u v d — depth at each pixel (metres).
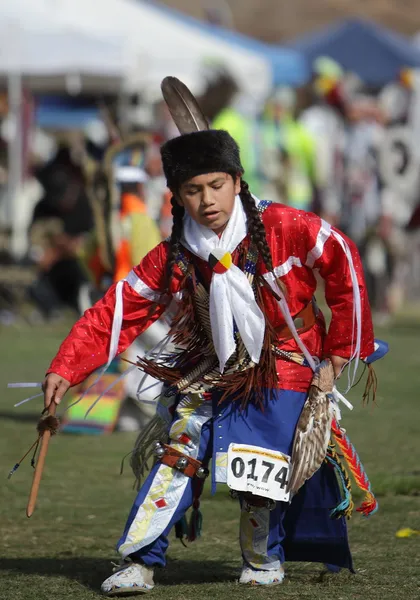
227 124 35.91
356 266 11.35
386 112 41.75
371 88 56.53
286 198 38.59
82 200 41.56
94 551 13.52
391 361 30.52
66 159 42.19
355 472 11.65
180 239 11.45
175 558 13.07
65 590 11.65
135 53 45.22
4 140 46.25
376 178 41.19
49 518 15.16
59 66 42.28
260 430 11.29
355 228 41.50
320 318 11.72
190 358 11.58
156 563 11.42
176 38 47.28
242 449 11.22
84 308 21.80
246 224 11.27
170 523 11.33
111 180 21.12
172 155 11.07
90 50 42.56
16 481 17.34
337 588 11.59
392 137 41.09
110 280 21.56
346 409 23.36
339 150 42.25
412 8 95.25
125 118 43.47
